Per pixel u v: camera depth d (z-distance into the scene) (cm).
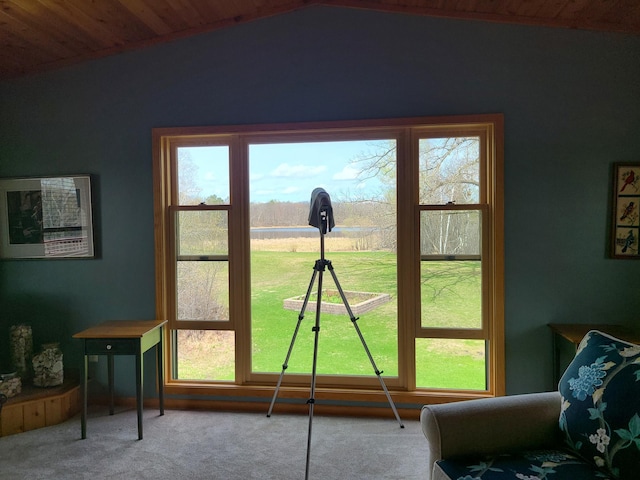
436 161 257
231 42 263
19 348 261
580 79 239
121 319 273
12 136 279
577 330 228
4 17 216
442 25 247
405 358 259
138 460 202
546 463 130
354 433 230
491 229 250
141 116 270
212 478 187
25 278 279
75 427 239
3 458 205
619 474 118
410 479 186
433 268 257
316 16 256
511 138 244
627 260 238
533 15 235
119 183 272
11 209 279
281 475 190
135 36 256
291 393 260
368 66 253
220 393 265
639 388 123
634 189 236
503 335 245
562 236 242
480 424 139
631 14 223
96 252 273
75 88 273
